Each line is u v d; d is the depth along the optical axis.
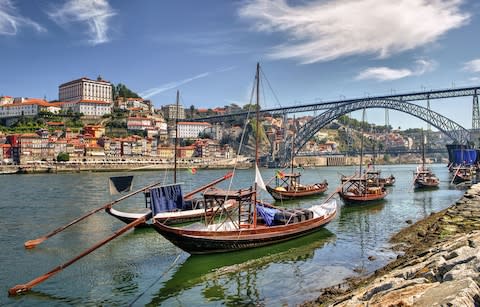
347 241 31.08
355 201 51.84
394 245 29.02
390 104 146.75
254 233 28.12
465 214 32.56
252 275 23.17
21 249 29.62
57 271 22.03
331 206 39.75
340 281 21.44
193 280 22.45
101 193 70.00
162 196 32.75
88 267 25.02
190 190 76.62
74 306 19.09
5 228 37.66
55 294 20.61
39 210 49.03
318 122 170.00
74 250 29.20
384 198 61.16
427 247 24.59
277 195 59.88
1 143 166.75
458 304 9.59
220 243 26.75
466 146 145.62
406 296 11.42
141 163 176.12
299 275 22.89
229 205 43.75
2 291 21.06
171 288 21.30
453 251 15.59
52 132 193.00
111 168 163.50
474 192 40.66
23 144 159.12
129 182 34.62
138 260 26.45
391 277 15.55
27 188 80.44
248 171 168.62
